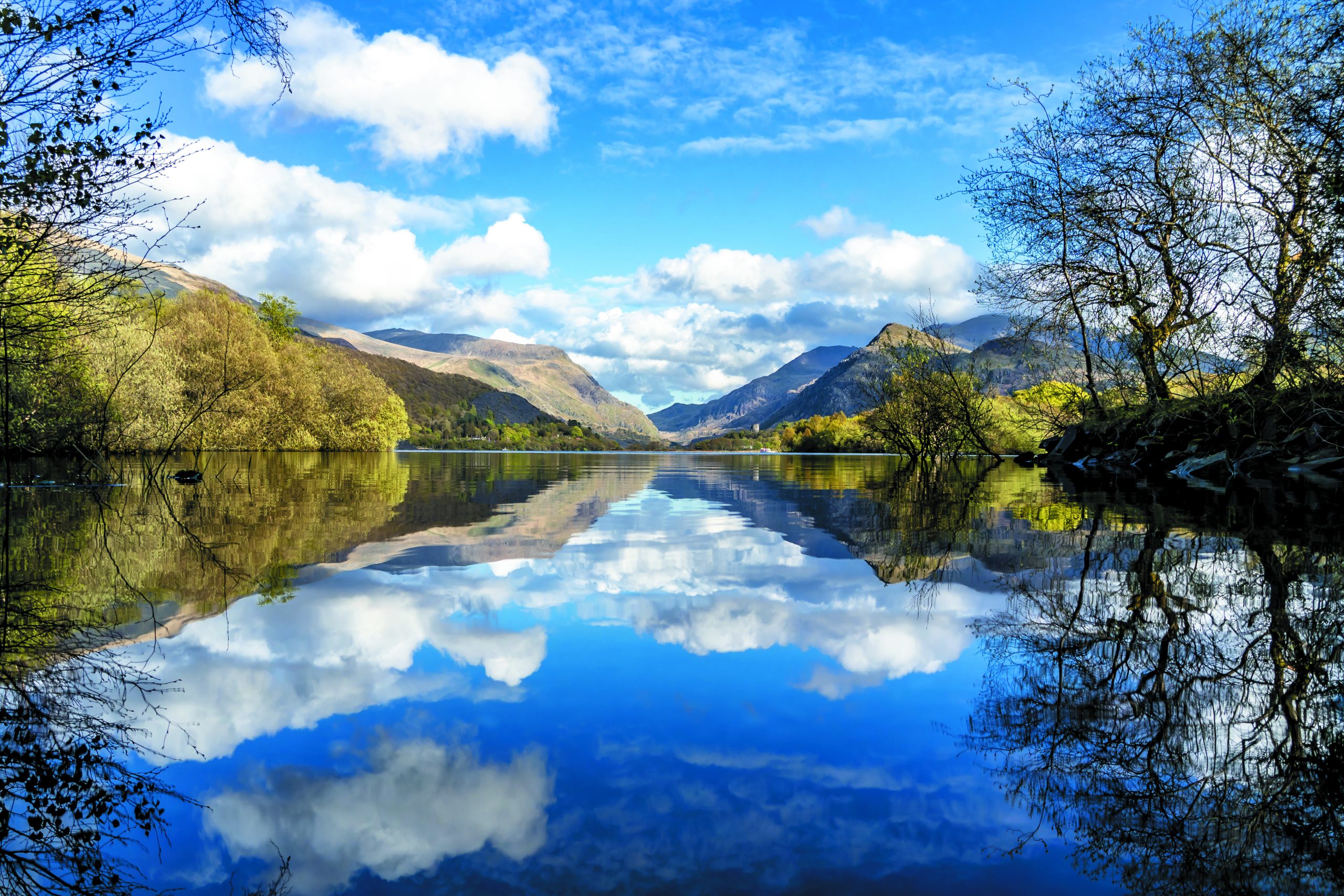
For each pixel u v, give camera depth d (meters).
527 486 14.99
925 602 4.28
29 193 5.82
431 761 2.18
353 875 1.62
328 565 5.52
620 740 2.34
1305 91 10.58
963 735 2.37
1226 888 1.59
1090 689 2.78
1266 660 3.12
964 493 12.26
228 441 33.62
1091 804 1.94
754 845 1.73
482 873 1.61
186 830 1.84
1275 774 2.09
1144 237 15.59
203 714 2.57
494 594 4.50
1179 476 14.77
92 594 4.46
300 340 49.16
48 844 1.79
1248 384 13.23
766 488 14.71
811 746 2.29
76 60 5.66
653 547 6.46
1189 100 13.65
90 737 2.40
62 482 13.93
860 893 1.54
